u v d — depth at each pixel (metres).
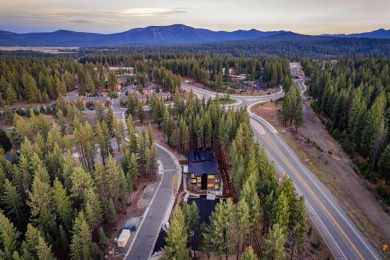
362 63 181.00
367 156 74.25
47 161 60.19
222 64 199.50
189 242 43.06
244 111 87.06
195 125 80.62
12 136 81.44
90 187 49.59
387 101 94.44
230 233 37.41
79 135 72.38
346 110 91.31
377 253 44.16
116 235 49.47
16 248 40.50
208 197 59.34
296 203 40.75
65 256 44.84
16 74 141.50
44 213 44.50
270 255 34.50
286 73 174.38
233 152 60.22
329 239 46.50
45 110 114.06
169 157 80.38
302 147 80.69
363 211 55.47
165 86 155.00
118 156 81.00
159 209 56.72
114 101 137.75
